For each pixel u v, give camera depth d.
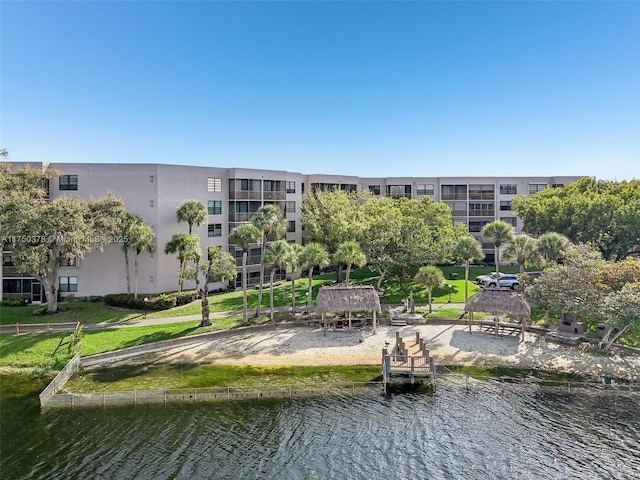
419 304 48.69
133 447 23.22
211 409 27.30
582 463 21.73
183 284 54.16
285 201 64.94
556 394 28.86
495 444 23.44
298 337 39.75
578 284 35.59
